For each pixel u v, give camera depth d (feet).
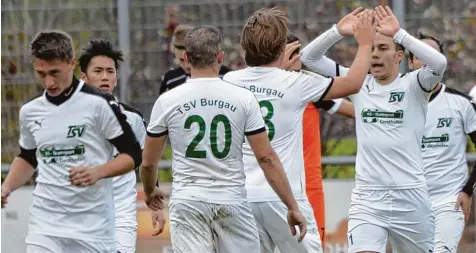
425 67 73.15
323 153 95.61
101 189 61.16
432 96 83.71
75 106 60.03
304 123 84.02
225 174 61.21
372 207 74.74
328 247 93.56
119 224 75.31
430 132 83.56
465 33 96.12
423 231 75.31
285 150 66.33
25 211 93.81
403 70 93.66
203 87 60.85
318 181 84.58
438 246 83.25
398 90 74.23
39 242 60.54
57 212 60.70
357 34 66.33
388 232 75.61
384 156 74.43
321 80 65.92
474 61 96.12
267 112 65.77
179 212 61.57
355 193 75.97
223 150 60.80
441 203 83.87
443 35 96.37
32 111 60.54
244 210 62.13
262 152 61.00
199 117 60.59
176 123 60.95
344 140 95.61
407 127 74.23
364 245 74.28
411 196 74.43
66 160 60.29
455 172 83.97
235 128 60.64
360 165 75.72
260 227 68.13
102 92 60.80
